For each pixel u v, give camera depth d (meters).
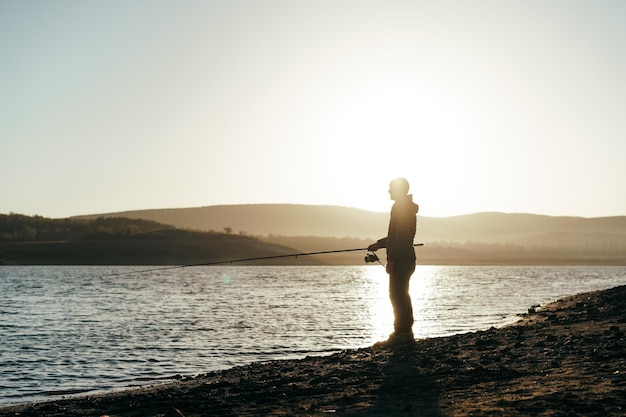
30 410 10.53
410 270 14.67
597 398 7.78
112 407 10.05
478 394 8.70
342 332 27.58
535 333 16.33
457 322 29.94
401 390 9.49
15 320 35.03
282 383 11.34
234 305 46.31
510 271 168.50
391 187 14.54
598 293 34.00
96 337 26.61
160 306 45.53
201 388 11.46
